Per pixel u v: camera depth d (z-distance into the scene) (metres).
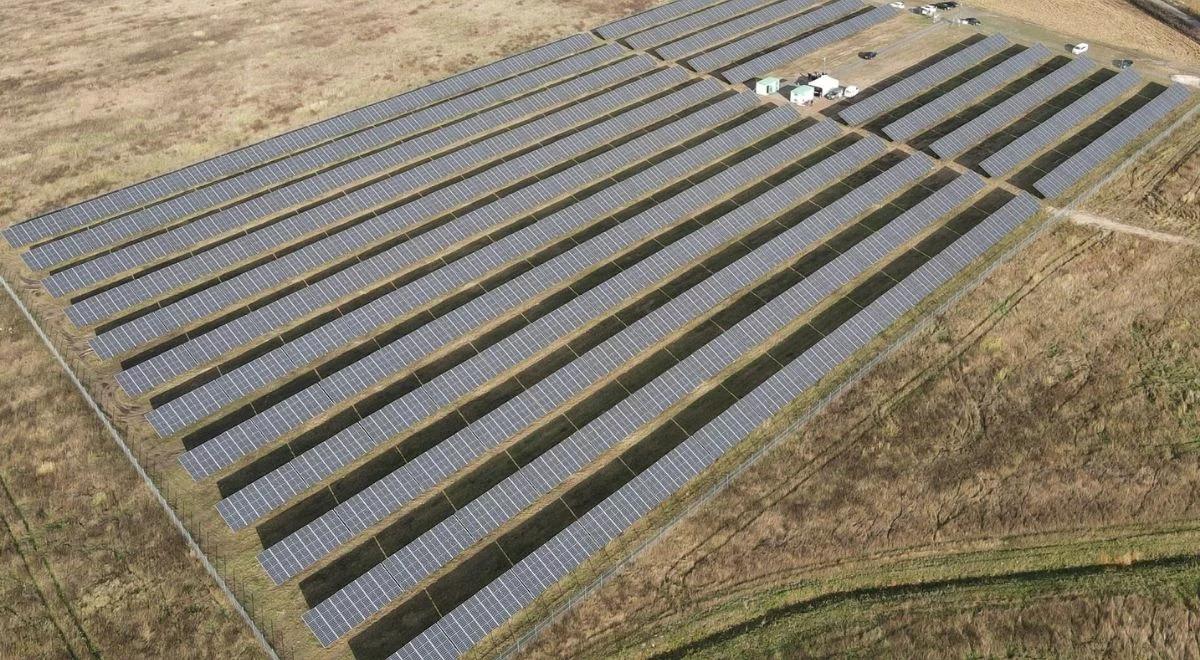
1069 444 48.34
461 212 68.94
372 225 66.12
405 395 51.66
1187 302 57.53
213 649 39.78
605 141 77.25
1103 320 56.31
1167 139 74.06
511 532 44.97
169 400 53.12
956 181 68.00
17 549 43.88
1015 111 77.75
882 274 60.56
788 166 72.81
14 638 40.06
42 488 46.94
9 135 78.88
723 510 45.62
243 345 56.50
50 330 58.00
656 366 54.28
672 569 43.09
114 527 44.91
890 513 45.25
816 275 59.16
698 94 83.19
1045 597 41.72
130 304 59.69
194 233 66.00
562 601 41.81
